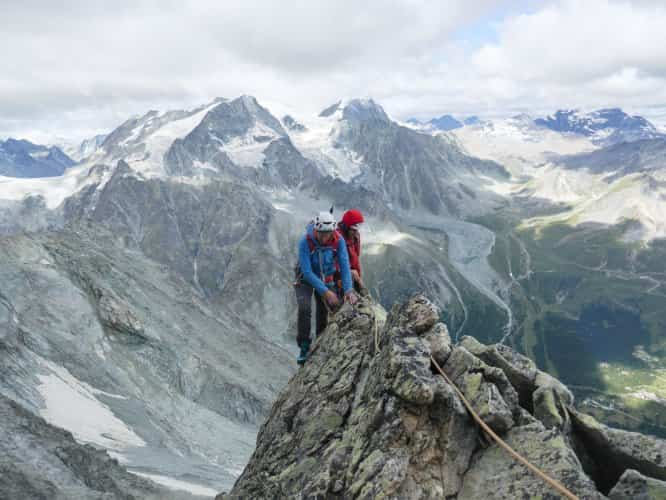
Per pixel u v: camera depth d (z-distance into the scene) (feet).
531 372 29.68
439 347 27.96
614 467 27.32
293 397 33.47
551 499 21.11
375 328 32.53
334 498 23.70
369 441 24.57
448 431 23.93
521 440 24.16
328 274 35.50
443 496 22.44
